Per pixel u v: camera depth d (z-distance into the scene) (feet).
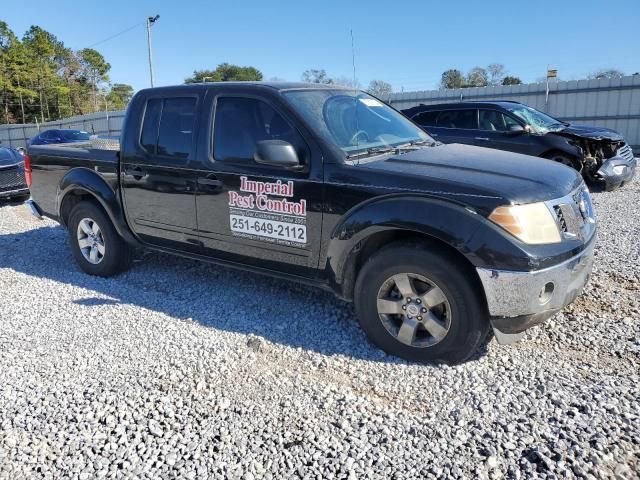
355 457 8.47
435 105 33.96
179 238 14.99
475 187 10.35
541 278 9.94
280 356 11.83
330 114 13.07
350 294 12.27
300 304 14.64
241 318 13.82
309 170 12.03
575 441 8.48
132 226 16.11
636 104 61.93
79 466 8.54
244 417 9.62
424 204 10.53
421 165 11.57
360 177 11.37
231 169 13.26
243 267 13.96
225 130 13.57
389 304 11.32
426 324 10.97
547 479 7.75
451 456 8.39
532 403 9.61
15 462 8.71
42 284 17.33
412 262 10.75
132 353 12.16
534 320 10.29
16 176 32.76
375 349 11.95
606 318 12.81
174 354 12.01
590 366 10.78
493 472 7.98
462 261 10.48
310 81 15.15
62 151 17.98
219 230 13.88
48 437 9.32
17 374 11.46
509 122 31.30
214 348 12.21
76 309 14.96
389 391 10.33
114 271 17.48
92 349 12.44
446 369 10.94
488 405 9.64
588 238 11.29
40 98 225.97
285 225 12.55
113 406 10.11
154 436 9.20
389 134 14.05
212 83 14.20
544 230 10.19
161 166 14.74
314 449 8.70
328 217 11.80
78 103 243.40
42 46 234.99
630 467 7.92
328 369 11.22
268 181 12.58
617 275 15.61
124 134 15.81
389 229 10.96
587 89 64.75
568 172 12.10
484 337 10.82
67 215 18.66
